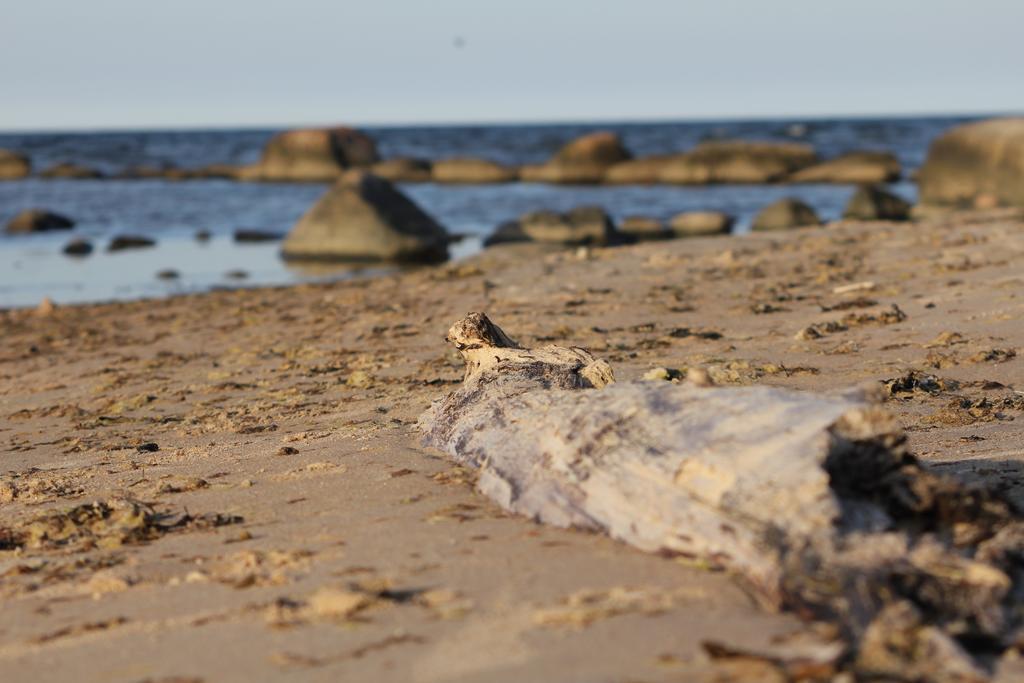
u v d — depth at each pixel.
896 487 5.71
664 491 6.09
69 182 89.00
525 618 5.35
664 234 43.09
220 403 12.70
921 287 17.05
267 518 7.57
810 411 5.90
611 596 5.54
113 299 29.11
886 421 5.71
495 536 6.67
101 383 14.84
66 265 37.03
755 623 5.07
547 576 5.91
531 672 4.72
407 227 38.97
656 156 79.56
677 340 14.12
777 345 13.52
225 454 9.75
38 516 7.90
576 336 14.91
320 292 23.97
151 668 5.16
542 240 40.22
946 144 47.78
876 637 4.70
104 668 5.21
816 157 76.69
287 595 5.98
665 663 4.70
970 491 5.66
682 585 5.61
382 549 6.62
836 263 20.55
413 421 10.49
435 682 4.71
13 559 7.14
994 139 45.59
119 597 6.21
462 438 8.62
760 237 26.08
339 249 38.25
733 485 5.75
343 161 88.25
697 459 6.01
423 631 5.29
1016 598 5.12
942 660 4.57
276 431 10.76
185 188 79.12
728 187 72.00
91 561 6.91
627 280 20.27
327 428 10.57
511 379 8.88
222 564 6.63
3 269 36.12
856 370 11.84
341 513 7.49
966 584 5.02
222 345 17.44
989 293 15.80
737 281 19.31
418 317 18.05
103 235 47.44
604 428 6.78
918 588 5.01
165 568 6.66
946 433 9.17
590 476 6.64
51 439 11.52
